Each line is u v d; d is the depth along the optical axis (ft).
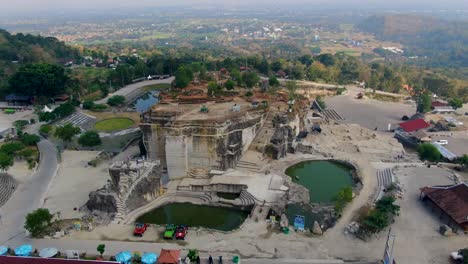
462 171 359.87
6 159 341.41
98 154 405.18
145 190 305.12
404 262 227.40
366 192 317.83
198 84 536.01
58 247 247.70
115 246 248.93
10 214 286.87
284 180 335.88
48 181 342.64
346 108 599.57
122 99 606.14
